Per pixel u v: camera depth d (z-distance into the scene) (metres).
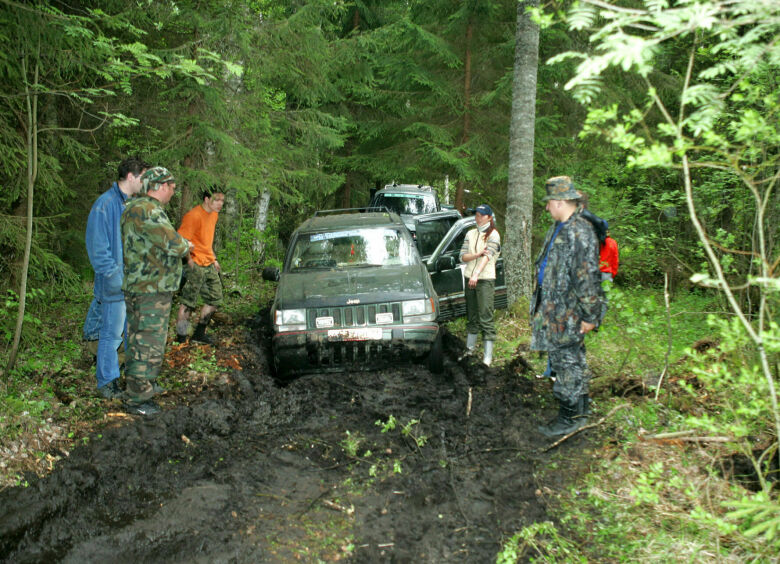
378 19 15.74
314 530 3.29
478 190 14.32
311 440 4.44
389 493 3.68
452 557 3.06
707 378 2.84
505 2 12.63
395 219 7.33
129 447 4.05
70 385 4.92
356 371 5.76
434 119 13.80
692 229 7.85
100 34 5.12
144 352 4.46
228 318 7.78
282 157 10.44
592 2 2.08
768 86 3.80
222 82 8.79
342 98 14.23
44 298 6.54
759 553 2.76
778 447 3.21
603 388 5.08
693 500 3.29
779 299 3.31
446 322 8.05
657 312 6.32
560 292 4.05
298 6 10.29
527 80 7.92
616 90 10.41
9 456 3.74
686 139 2.26
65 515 3.38
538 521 3.33
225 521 3.38
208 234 6.37
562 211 4.06
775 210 3.98
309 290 5.88
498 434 4.50
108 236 4.50
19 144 5.74
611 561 2.97
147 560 3.04
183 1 7.79
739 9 1.92
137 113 8.18
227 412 4.81
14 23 4.61
